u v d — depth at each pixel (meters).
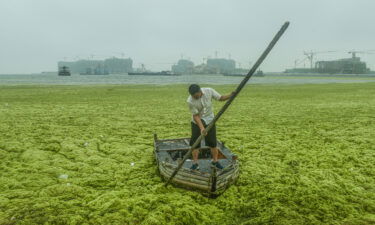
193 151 5.68
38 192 5.62
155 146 7.19
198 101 5.44
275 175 6.52
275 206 5.01
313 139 9.83
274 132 10.94
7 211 4.82
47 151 8.42
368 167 7.05
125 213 4.79
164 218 4.59
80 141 9.58
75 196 5.48
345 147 8.81
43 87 41.75
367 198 5.41
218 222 4.59
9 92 31.08
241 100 22.73
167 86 45.59
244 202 5.21
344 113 15.70
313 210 4.91
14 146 8.88
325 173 6.63
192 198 5.31
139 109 17.34
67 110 16.89
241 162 7.43
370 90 34.56
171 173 5.72
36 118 14.05
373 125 12.24
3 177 6.39
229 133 10.79
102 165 7.26
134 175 6.57
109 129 11.55
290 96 26.34
